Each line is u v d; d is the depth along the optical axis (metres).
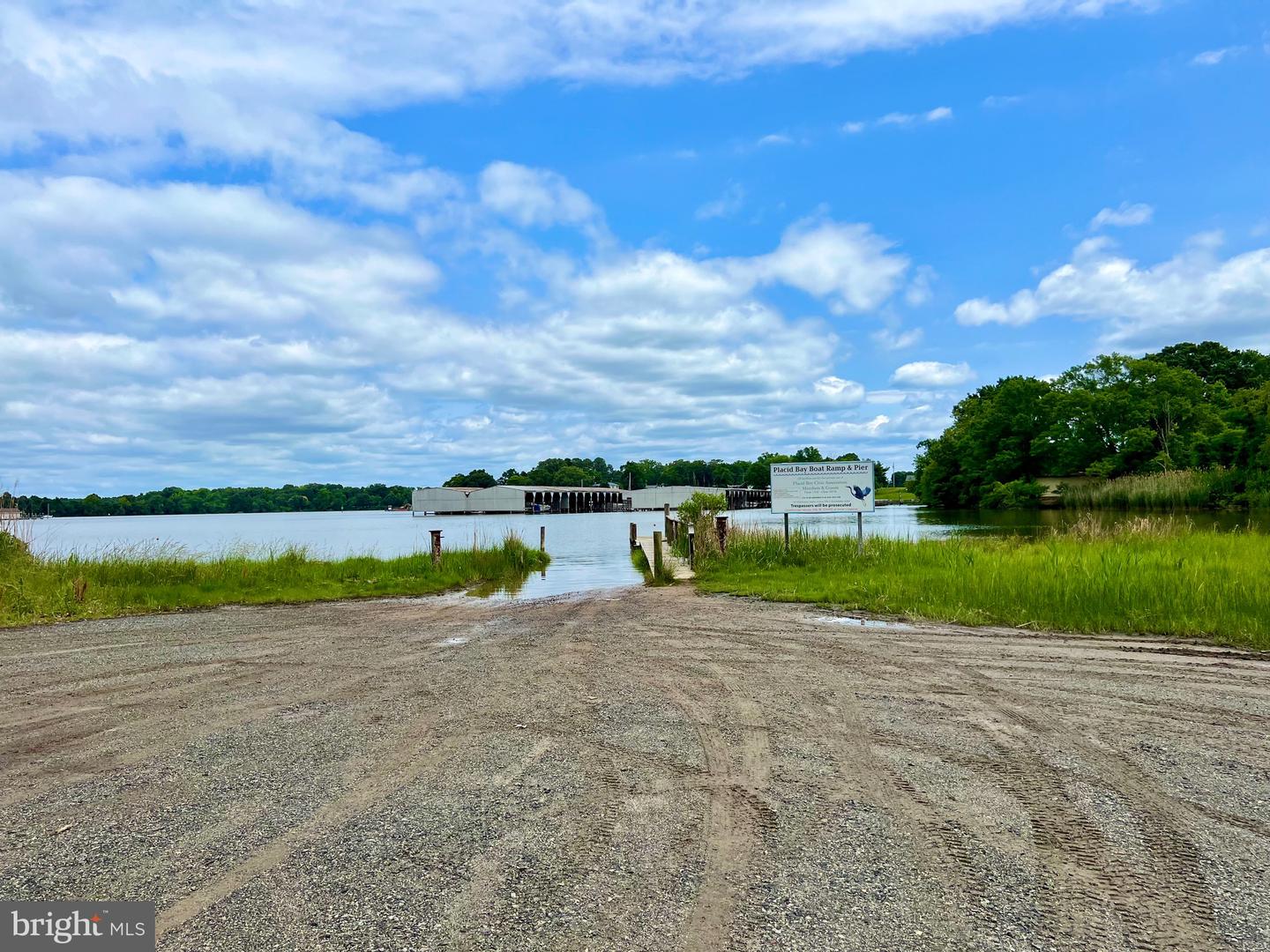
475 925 2.96
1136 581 10.78
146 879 3.39
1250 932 2.84
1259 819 3.83
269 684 7.29
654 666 7.75
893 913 2.99
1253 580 10.64
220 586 15.77
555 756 4.96
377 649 9.13
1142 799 4.10
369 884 3.30
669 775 4.57
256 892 3.25
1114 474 68.00
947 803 4.07
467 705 6.32
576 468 192.38
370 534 55.50
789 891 3.17
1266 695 6.25
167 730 5.77
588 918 3.00
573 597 14.66
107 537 49.72
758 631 9.72
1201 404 67.75
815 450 189.12
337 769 4.80
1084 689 6.50
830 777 4.50
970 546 18.20
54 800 4.37
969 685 6.70
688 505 29.48
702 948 2.78
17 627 11.57
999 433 77.69
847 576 14.75
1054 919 2.94
